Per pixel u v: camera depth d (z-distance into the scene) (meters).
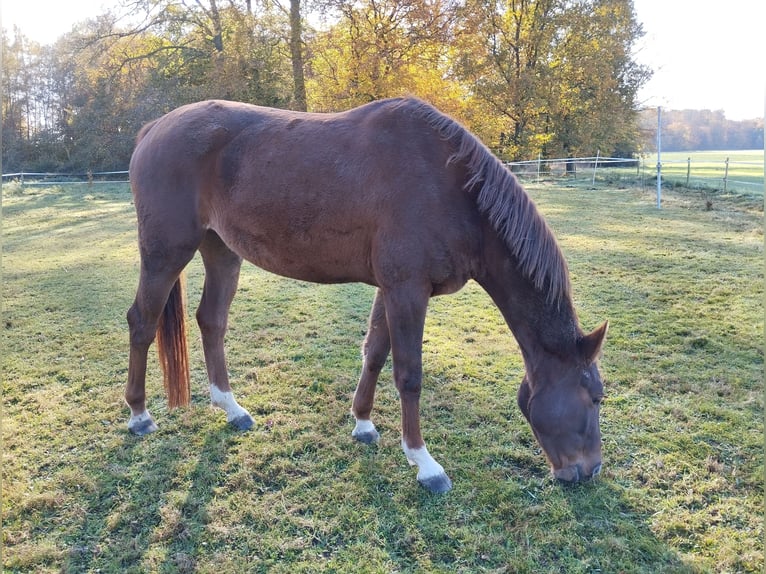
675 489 2.56
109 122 22.88
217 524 2.37
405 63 19.92
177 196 2.87
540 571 2.09
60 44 24.09
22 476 2.71
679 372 3.82
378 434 3.11
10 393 3.69
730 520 2.35
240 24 21.31
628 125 24.89
